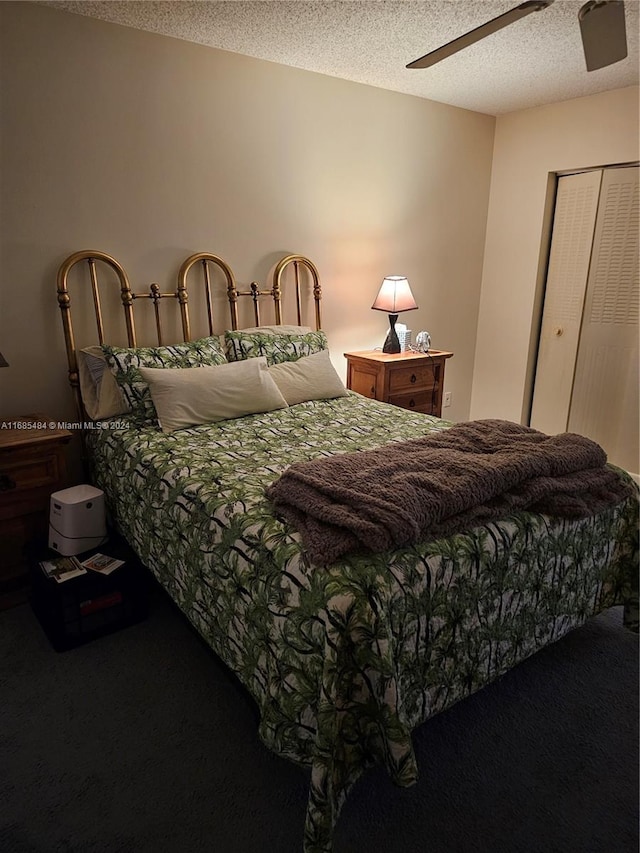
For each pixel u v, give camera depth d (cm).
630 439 375
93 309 268
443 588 142
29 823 135
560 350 402
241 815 138
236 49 278
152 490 197
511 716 171
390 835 133
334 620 120
